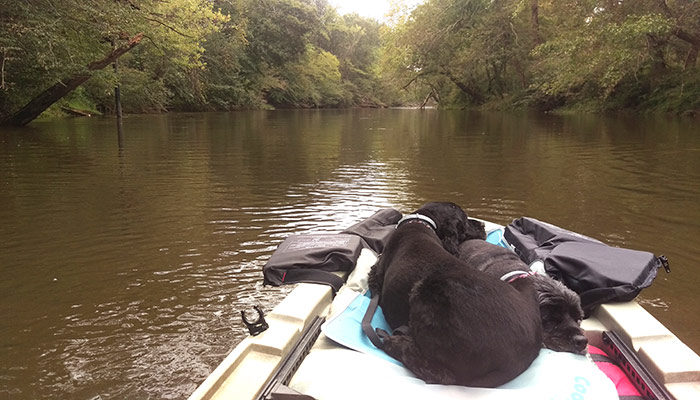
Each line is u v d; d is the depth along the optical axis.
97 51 17.09
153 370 3.16
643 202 7.21
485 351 2.01
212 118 28.91
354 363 2.18
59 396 2.90
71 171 9.73
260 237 5.70
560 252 3.07
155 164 10.80
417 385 2.01
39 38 14.10
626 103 27.86
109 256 5.08
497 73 39.97
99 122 22.12
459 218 3.36
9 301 4.07
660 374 2.11
